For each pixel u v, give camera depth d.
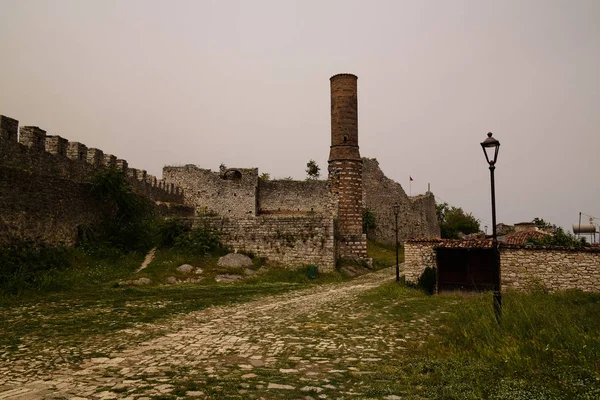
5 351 9.93
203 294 20.14
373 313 15.68
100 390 7.35
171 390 7.36
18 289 17.52
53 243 23.19
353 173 36.88
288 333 12.45
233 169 51.69
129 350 10.30
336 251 34.00
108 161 31.48
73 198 25.48
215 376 8.30
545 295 19.34
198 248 29.34
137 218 30.38
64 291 18.84
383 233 60.31
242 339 11.66
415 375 8.26
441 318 14.42
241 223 32.00
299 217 31.77
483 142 12.91
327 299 19.56
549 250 21.48
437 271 24.08
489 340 10.13
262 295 20.86
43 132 24.52
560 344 9.38
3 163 21.09
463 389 7.31
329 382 7.97
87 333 11.89
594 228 38.81
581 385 7.12
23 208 21.14
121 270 24.19
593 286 20.52
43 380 7.94
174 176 51.69
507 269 22.20
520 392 6.95
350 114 37.38
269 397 7.10
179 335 12.03
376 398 7.04
